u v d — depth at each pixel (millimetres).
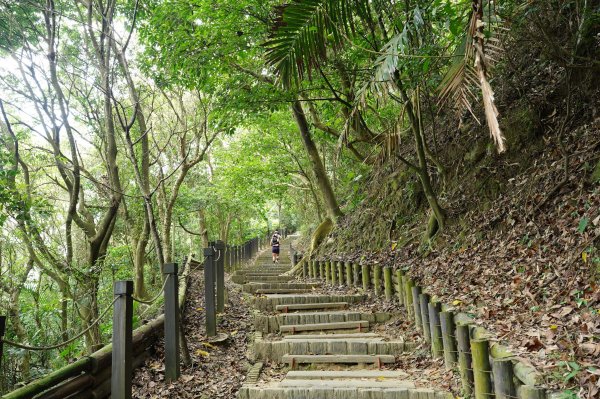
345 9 2875
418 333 5148
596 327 2984
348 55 6301
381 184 9844
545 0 4918
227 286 9234
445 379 3932
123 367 3123
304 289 8445
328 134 10906
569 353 2811
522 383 2771
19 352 5453
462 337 3572
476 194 6660
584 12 4879
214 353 5148
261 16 6418
